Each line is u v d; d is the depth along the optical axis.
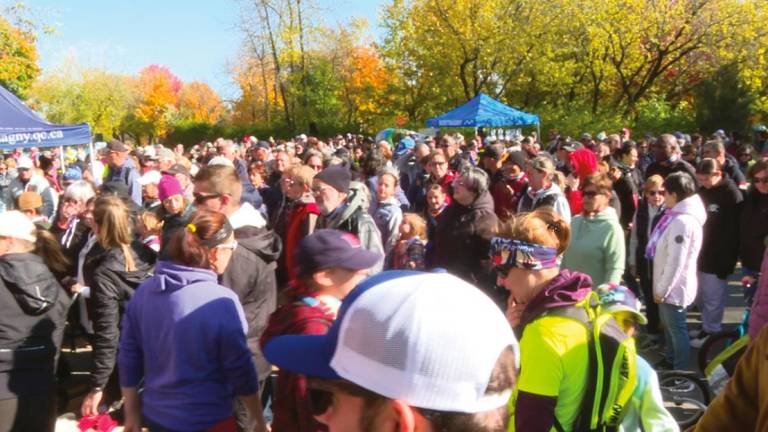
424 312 1.02
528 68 29.27
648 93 30.77
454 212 4.69
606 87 30.70
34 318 3.24
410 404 0.99
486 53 28.48
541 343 2.05
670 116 28.09
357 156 17.55
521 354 2.08
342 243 2.51
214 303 2.63
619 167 8.18
